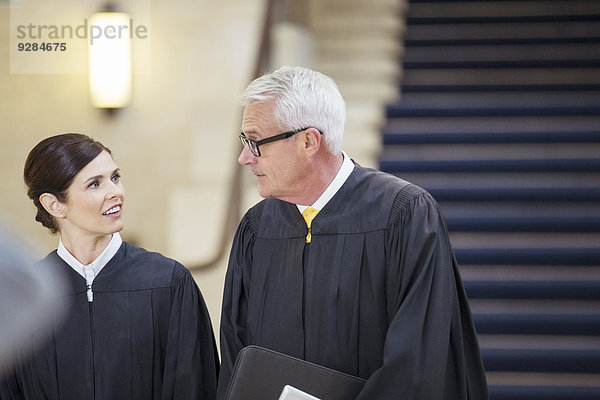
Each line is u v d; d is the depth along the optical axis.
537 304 5.14
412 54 6.82
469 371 2.44
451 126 6.27
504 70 6.58
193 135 6.31
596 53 6.62
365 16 6.96
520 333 4.99
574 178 5.83
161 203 6.17
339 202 2.40
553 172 5.87
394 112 6.34
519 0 6.93
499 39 6.76
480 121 6.26
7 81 6.23
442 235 2.31
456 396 2.35
